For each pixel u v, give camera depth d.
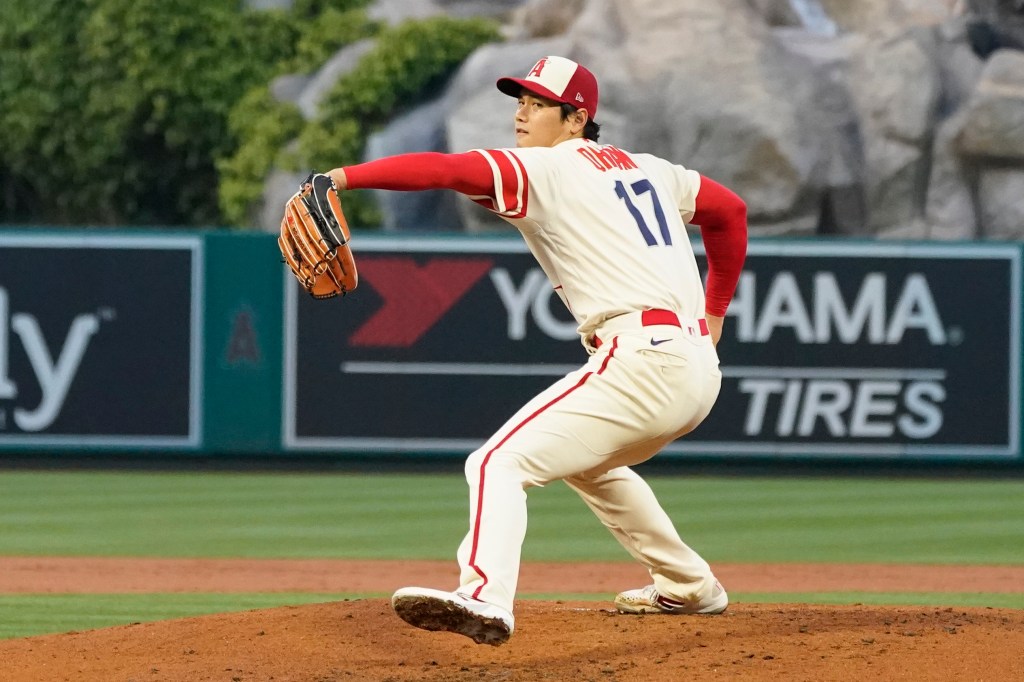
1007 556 33.66
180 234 49.19
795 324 49.59
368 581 29.16
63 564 31.31
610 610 17.98
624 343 14.37
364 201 63.44
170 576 29.70
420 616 13.39
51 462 50.03
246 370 49.41
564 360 49.56
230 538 35.59
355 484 47.03
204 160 72.31
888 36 63.28
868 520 39.75
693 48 61.72
